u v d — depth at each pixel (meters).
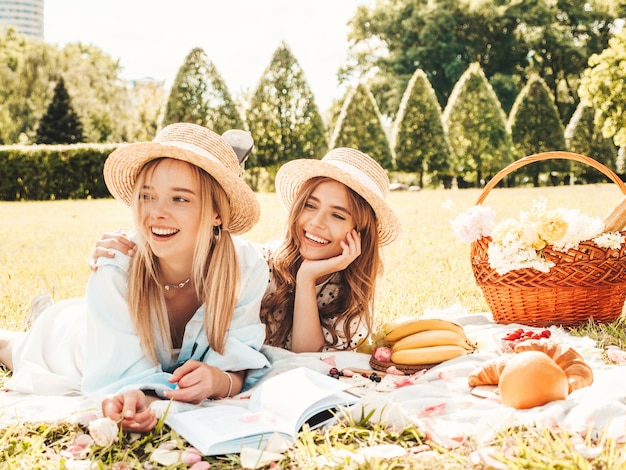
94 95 39.91
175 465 2.03
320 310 3.51
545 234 3.68
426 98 20.83
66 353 2.93
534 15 31.16
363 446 2.14
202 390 2.54
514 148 22.28
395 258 6.84
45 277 6.12
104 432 2.15
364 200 3.38
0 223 12.43
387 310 4.40
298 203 3.38
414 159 20.95
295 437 2.17
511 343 3.17
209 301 2.79
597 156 22.38
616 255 3.75
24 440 2.21
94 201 18.16
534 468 1.88
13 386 2.90
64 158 18.81
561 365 2.65
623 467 1.85
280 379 2.55
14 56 39.34
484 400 2.52
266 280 3.04
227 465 2.05
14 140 37.38
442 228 9.84
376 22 34.03
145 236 2.71
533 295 3.77
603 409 2.22
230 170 2.87
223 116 20.59
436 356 3.04
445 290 5.11
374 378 2.93
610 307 3.85
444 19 31.39
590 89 21.95
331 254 3.37
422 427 2.22
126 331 2.66
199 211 2.74
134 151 2.75
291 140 20.80
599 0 31.33
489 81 30.72
